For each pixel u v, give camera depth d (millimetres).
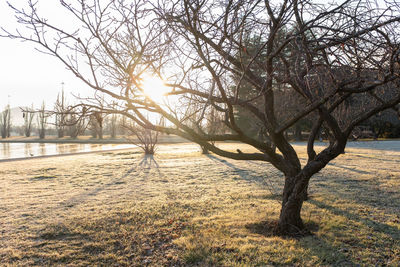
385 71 3252
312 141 5691
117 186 10008
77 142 56969
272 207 6832
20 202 7773
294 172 5164
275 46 4441
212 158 19328
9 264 4184
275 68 4090
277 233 5129
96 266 4117
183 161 17844
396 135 39969
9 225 5863
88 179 11680
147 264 4141
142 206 7090
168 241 4930
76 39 3256
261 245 4574
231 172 12742
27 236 5242
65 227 5660
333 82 3918
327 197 7703
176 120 4141
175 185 9969
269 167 14109
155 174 12609
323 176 11016
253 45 4363
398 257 4066
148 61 3727
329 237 4867
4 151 34781
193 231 5305
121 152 27078
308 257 4133
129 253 4516
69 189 9602
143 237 5105
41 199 8109
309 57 4090
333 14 3623
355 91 3826
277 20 3867
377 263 3938
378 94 5586
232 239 4848
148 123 4242
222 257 4203
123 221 5965
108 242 4898
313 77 4418
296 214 5098
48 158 22141
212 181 10648
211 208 6863
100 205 7316
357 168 12867
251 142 4734
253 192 8570
